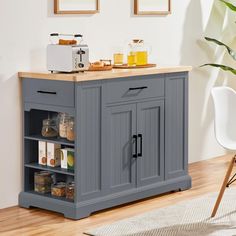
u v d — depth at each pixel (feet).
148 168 17.25
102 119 15.84
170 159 17.87
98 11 17.83
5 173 16.24
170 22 20.25
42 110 16.89
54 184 16.33
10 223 15.07
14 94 16.22
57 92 15.52
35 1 16.39
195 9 21.06
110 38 18.35
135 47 17.69
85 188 15.62
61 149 16.16
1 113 15.99
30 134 16.71
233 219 15.37
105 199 16.01
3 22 15.79
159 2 19.70
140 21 19.25
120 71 16.30
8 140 16.22
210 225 14.90
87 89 15.39
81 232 14.40
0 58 15.83
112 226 14.75
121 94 16.25
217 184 18.79
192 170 20.56
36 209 16.29
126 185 16.63
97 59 18.02
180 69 17.76
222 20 22.06
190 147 21.54
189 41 20.97
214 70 22.09
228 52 20.75
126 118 16.51
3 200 16.28
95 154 15.79
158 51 19.90
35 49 16.52
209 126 22.26
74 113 15.24
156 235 14.16
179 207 16.31
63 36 17.08
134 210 16.20
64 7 16.94
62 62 15.70
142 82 16.79
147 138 17.15
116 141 16.29
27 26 16.29
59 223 15.10
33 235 14.20
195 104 21.53
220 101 15.94
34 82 15.97
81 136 15.39
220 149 22.90
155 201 17.04
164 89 17.46
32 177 16.85
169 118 17.71
